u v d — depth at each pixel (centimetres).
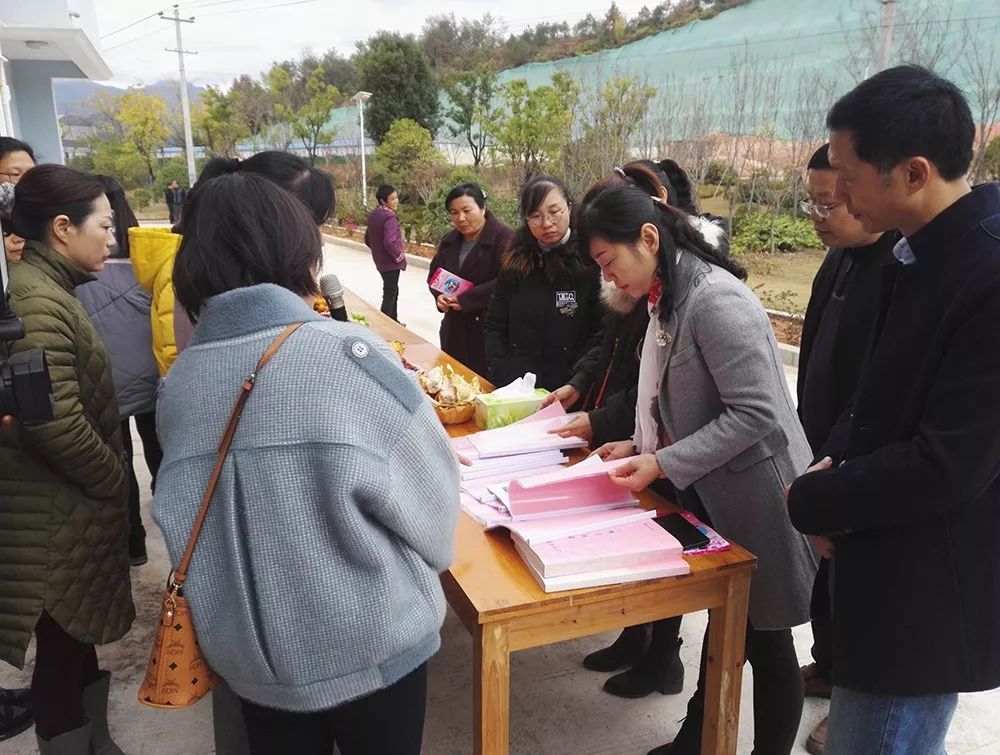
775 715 177
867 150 109
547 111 1338
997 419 102
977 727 209
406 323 789
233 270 104
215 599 103
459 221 383
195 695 108
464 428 238
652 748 205
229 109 3042
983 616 115
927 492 107
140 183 3553
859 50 927
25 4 909
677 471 160
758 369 156
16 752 207
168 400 107
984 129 776
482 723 146
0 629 166
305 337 101
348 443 97
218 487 100
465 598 145
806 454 174
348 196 2020
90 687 194
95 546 175
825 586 145
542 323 294
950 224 108
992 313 101
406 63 2330
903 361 114
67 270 179
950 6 806
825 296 202
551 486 165
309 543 98
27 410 130
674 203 221
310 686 103
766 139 1069
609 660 238
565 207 282
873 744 123
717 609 160
